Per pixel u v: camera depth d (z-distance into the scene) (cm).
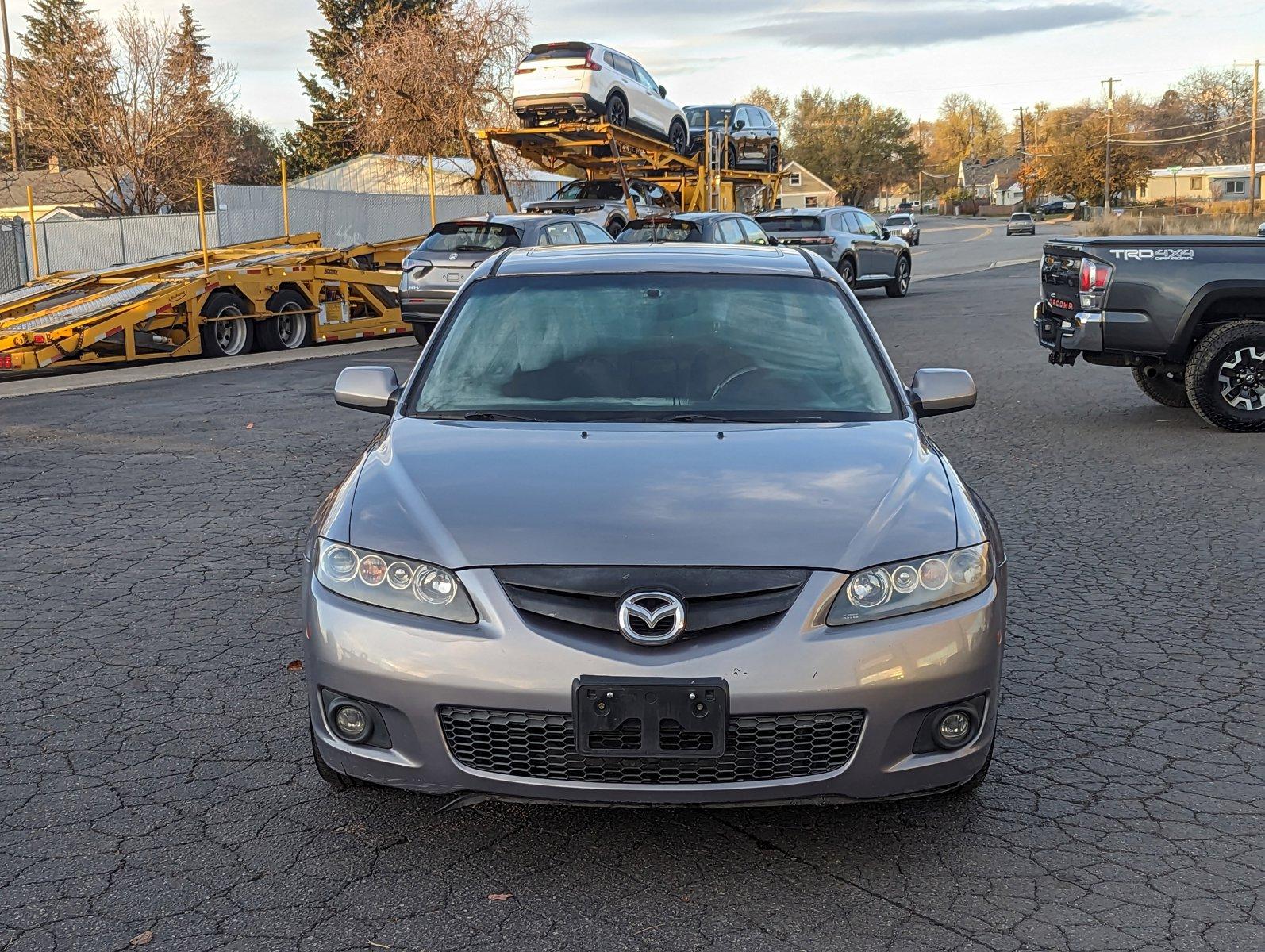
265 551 677
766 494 359
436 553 338
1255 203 9275
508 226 1684
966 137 17962
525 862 343
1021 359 1502
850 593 331
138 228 3020
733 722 321
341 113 6178
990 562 355
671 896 325
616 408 435
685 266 507
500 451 392
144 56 4519
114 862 342
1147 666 502
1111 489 814
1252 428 994
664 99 2583
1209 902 322
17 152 5141
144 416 1131
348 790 386
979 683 340
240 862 342
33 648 521
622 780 324
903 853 348
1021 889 329
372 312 1959
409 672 327
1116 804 379
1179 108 13312
